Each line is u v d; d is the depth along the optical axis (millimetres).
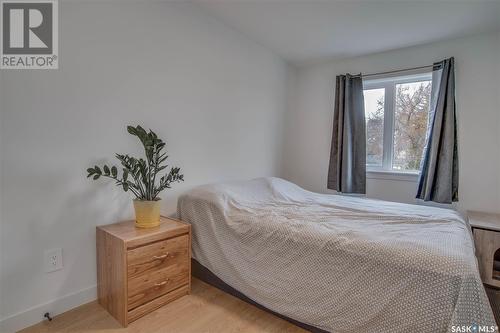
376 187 3012
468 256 1236
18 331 1455
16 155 1436
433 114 2584
